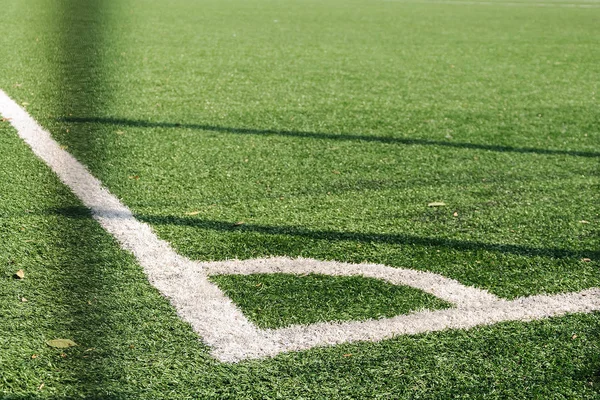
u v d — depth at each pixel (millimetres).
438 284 2639
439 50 8664
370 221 3227
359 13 13227
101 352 2102
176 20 10508
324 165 4027
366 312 2406
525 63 7969
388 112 5355
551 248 3014
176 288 2516
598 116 5547
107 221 3076
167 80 6082
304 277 2646
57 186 3469
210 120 4863
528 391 2004
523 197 3648
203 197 3434
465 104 5754
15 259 2660
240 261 2762
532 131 5004
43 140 4195
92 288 2477
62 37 7914
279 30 9953
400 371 2074
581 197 3688
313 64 7273
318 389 1975
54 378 1969
